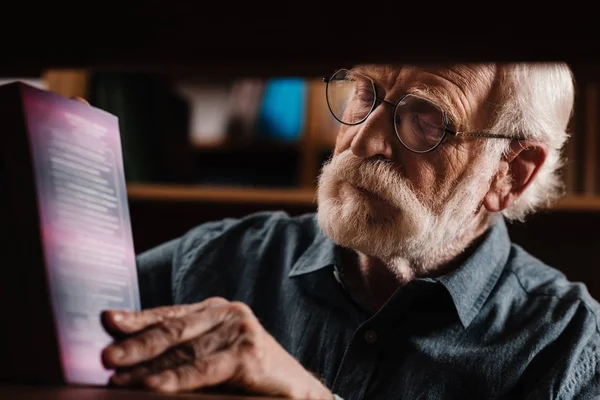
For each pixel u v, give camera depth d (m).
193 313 0.85
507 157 1.53
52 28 0.52
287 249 1.65
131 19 0.51
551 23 0.47
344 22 0.49
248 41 0.50
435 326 1.48
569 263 2.39
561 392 1.41
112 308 0.77
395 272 1.50
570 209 2.37
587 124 2.66
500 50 0.49
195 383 0.80
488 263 1.55
